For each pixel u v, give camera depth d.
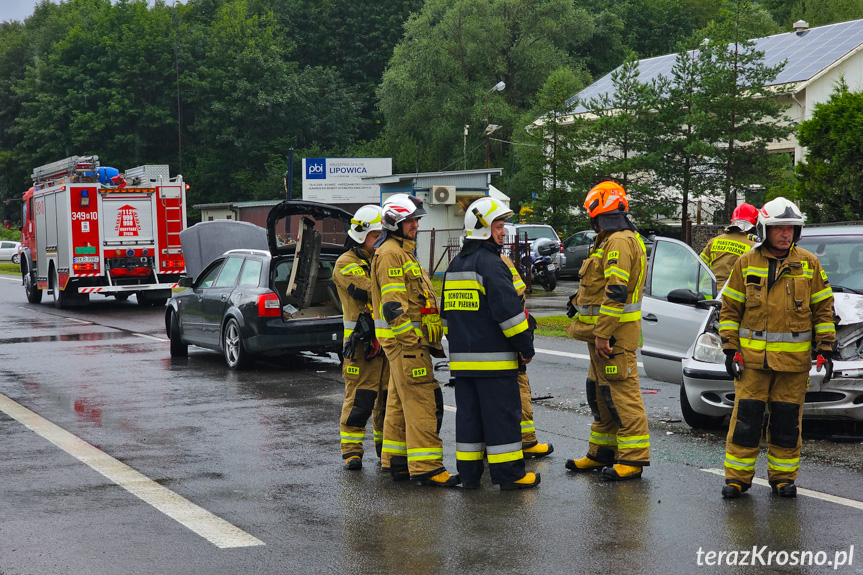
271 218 11.16
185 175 67.62
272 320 11.41
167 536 5.22
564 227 31.97
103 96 68.50
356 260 6.96
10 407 9.40
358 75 75.00
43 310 22.27
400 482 6.42
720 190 28.58
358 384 6.85
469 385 6.17
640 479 6.30
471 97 51.47
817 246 8.42
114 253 21.84
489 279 5.97
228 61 68.94
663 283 9.03
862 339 7.14
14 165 73.31
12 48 80.44
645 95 29.23
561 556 4.79
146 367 12.32
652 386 10.02
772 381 5.81
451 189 30.41
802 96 30.53
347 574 4.58
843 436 7.38
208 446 7.55
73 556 4.89
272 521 5.49
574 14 52.84
